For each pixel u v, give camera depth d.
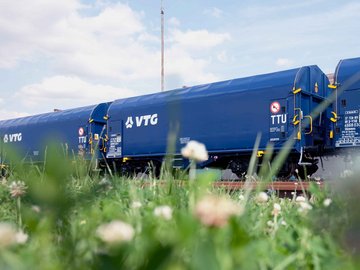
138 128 20.77
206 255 0.69
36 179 0.68
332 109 15.39
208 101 17.84
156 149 19.78
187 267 0.70
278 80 15.97
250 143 16.41
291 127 15.33
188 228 0.83
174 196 2.74
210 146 17.61
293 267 1.34
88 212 1.73
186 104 18.56
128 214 2.33
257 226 2.02
